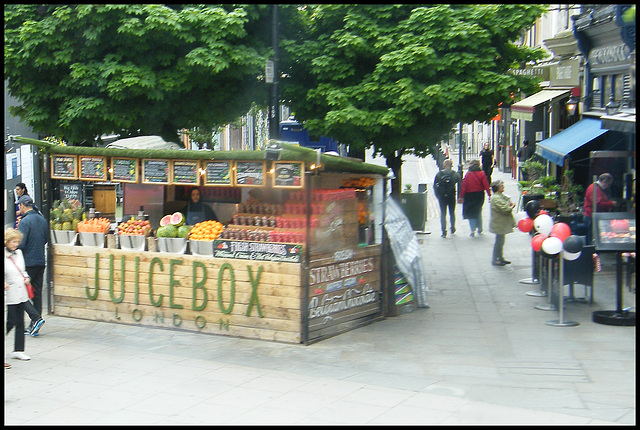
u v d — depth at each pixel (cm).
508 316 1123
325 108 1277
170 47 1217
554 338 993
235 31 1191
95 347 960
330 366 868
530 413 694
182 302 1041
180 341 989
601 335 1006
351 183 1097
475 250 1730
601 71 1590
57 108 1270
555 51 1945
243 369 856
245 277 994
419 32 1220
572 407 714
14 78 1291
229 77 1264
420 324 1083
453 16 1216
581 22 1595
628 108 1363
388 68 1200
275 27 1216
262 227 1011
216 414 694
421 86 1188
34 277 1073
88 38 1177
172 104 1289
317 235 978
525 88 1258
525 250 1716
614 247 1036
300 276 958
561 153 1512
